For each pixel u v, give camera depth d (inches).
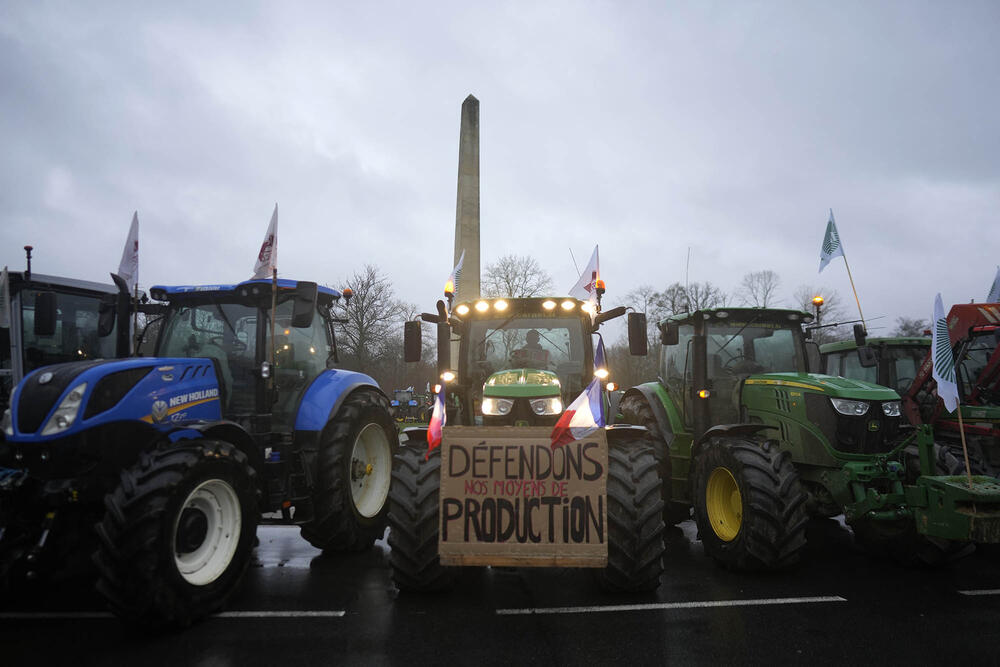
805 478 193.5
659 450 237.0
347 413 196.2
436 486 153.4
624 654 123.0
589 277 193.5
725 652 124.2
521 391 166.1
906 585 167.0
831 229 236.1
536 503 148.4
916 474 179.8
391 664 118.5
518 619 141.3
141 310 204.7
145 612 125.0
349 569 183.3
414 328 185.3
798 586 165.6
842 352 354.3
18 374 272.2
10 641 128.6
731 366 225.6
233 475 146.3
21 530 134.6
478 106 772.0
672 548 211.2
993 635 133.2
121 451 141.6
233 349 191.9
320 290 212.5
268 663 118.6
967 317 255.1
